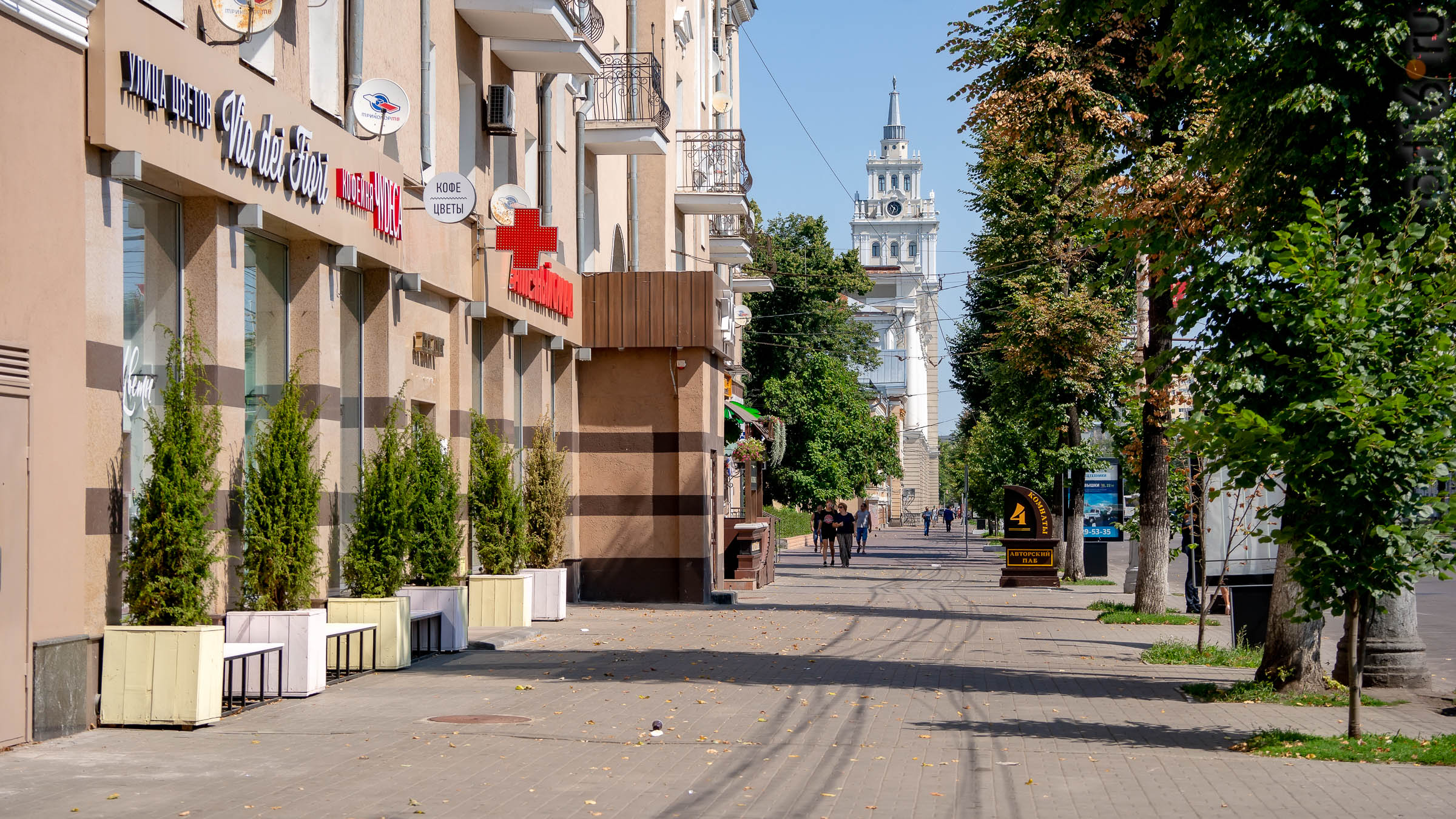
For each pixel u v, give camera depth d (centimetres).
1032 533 3388
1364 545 992
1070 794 838
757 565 3194
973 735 1061
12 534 939
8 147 938
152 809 763
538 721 1099
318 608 1382
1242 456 1024
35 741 963
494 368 2130
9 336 938
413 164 1736
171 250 1202
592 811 777
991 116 2144
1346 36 1236
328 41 1499
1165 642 1903
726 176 3209
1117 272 1402
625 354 2558
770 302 5497
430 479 1636
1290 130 1300
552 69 2145
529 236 1984
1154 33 2088
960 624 2203
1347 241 1024
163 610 1047
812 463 5475
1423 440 962
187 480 1062
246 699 1196
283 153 1323
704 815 770
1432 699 1331
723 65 4116
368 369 1630
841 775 893
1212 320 1136
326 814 760
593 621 2133
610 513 2550
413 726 1068
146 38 1078
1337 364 976
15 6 937
